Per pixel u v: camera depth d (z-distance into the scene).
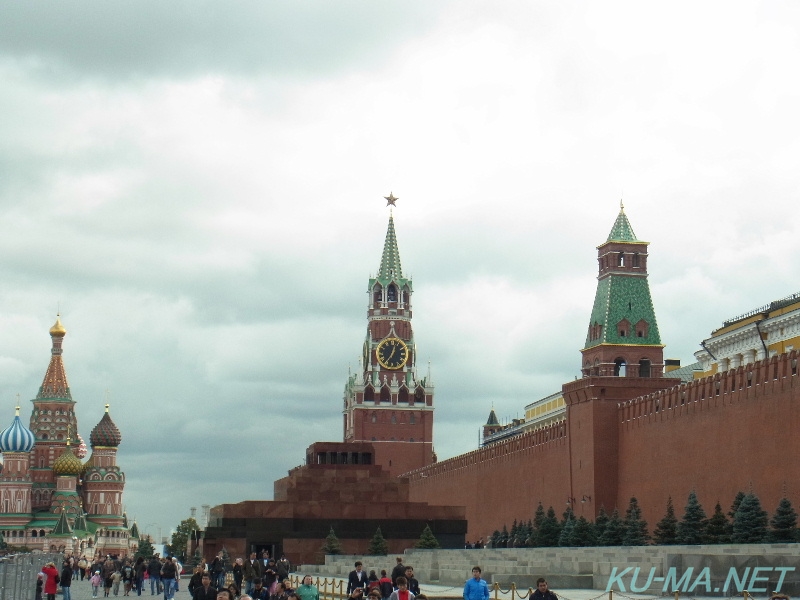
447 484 158.25
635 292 119.44
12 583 50.16
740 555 55.00
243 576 59.72
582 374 122.69
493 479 138.12
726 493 86.81
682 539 79.56
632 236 120.38
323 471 126.12
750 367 84.75
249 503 120.25
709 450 89.81
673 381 108.00
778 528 72.31
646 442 100.94
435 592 65.62
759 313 113.75
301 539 120.12
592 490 107.19
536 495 123.19
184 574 124.50
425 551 89.81
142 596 78.50
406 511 121.81
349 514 121.38
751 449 83.69
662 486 97.44
